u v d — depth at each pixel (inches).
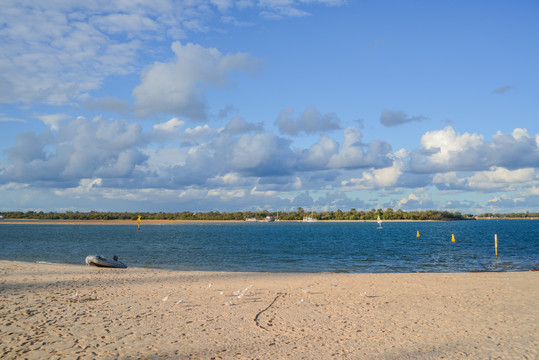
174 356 382.0
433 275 1053.8
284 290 792.3
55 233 5103.3
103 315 555.2
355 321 526.6
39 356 378.3
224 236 4308.6
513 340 435.5
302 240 3457.2
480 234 4436.5
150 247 2546.8
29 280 913.5
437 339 441.1
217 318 540.7
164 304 639.1
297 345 418.3
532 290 773.3
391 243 2960.1
